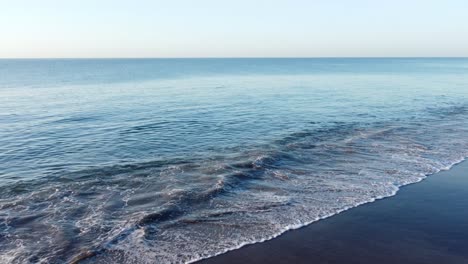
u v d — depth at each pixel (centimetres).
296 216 1012
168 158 1551
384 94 3959
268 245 865
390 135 1981
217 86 5094
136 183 1249
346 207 1073
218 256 816
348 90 4431
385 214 1034
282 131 2073
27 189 1195
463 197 1159
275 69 11462
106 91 4381
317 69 11369
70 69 11856
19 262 782
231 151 1655
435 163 1499
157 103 3247
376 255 830
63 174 1347
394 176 1344
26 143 1814
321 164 1473
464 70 10362
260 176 1326
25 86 5106
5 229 919
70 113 2702
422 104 3167
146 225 946
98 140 1870
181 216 1003
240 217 1002
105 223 956
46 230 917
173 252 829
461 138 1925
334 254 834
